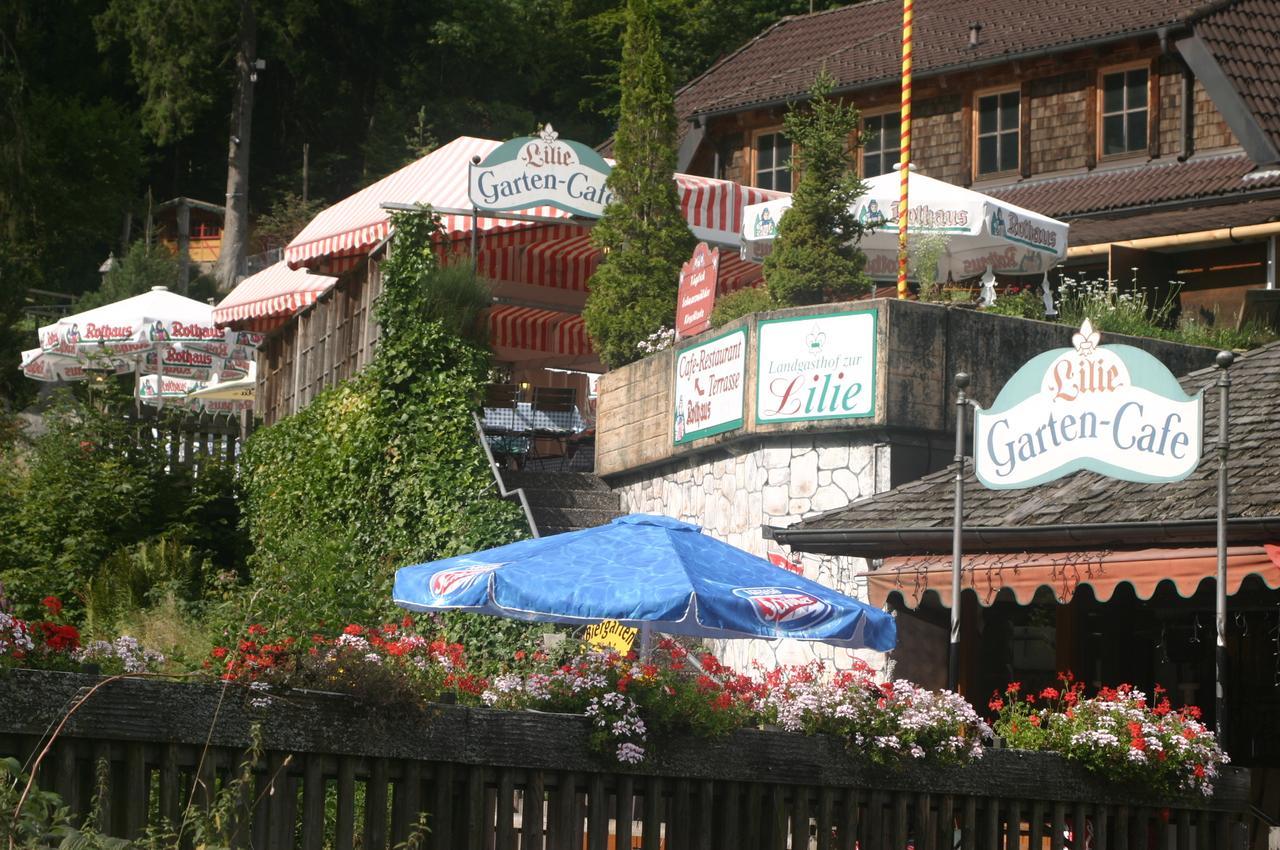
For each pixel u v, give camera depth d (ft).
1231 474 42.42
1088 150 91.30
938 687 50.60
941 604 48.26
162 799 24.75
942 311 52.75
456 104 208.44
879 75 97.66
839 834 31.78
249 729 25.57
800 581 37.96
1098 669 47.85
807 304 57.00
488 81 214.28
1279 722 44.19
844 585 51.98
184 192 229.45
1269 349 51.62
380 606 56.75
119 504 70.13
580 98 213.66
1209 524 39.68
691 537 39.27
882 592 45.60
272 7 210.59
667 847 30.04
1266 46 88.79
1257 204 81.87
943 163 96.84
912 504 48.24
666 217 66.44
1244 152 86.28
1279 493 40.01
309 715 26.27
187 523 73.05
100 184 197.88
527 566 37.32
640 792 30.01
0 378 123.65
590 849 29.22
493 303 73.31
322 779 26.43
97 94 216.33
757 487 55.06
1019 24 97.25
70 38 213.25
